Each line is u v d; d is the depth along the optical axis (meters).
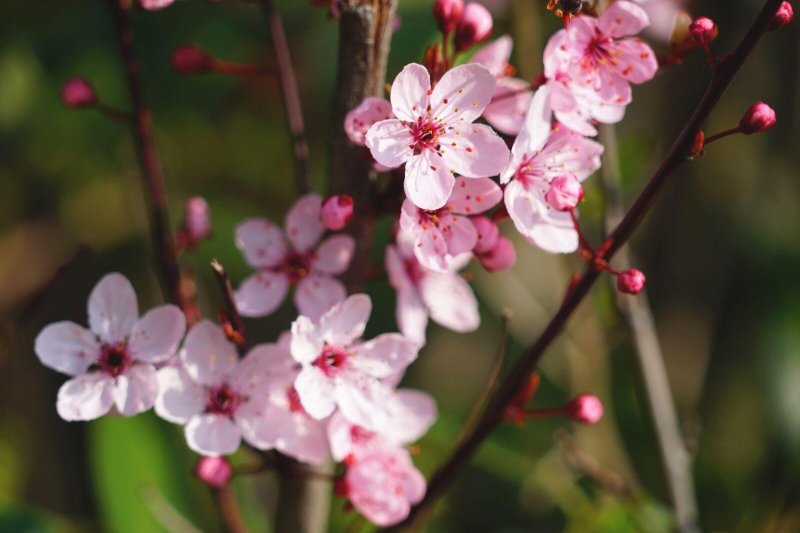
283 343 0.49
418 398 0.51
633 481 0.61
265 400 0.49
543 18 0.61
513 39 0.59
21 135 0.63
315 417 0.48
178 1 0.62
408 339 0.49
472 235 0.48
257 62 0.63
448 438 0.62
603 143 0.55
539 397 0.63
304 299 0.50
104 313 0.49
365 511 0.49
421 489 0.50
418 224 0.48
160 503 0.55
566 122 0.48
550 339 0.49
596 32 0.49
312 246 0.50
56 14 0.62
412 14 0.59
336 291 0.50
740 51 0.47
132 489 0.56
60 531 0.57
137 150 0.52
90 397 0.48
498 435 0.61
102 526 0.57
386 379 0.50
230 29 0.62
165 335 0.49
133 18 0.62
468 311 0.51
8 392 0.63
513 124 0.50
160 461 0.57
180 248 0.52
